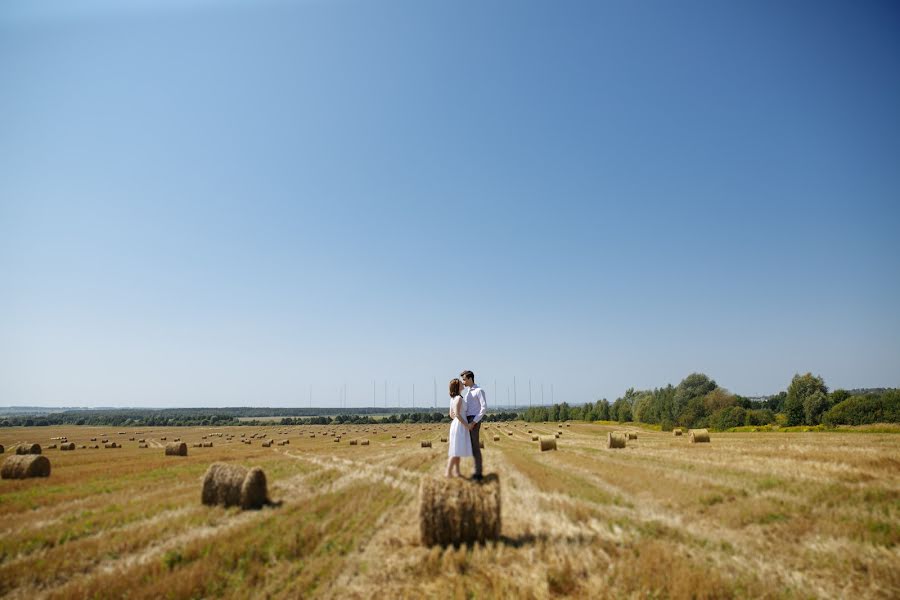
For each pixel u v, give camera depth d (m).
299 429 85.56
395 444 44.69
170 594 6.62
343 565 7.92
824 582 6.82
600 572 7.31
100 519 11.27
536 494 13.79
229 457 30.50
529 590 6.55
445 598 6.42
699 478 15.30
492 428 72.94
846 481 13.45
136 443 50.28
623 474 17.22
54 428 96.50
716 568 7.33
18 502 13.80
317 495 14.44
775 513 10.36
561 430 67.56
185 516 11.63
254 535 9.62
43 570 7.75
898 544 8.21
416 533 9.85
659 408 79.19
